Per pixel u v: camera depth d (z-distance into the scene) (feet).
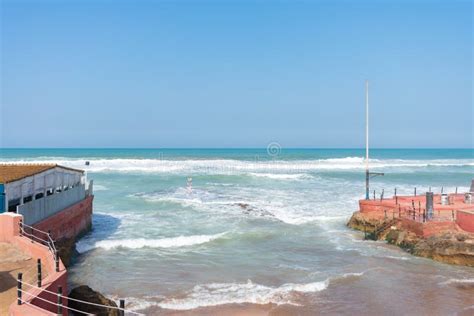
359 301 51.44
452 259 65.21
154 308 48.19
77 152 445.37
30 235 47.88
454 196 91.30
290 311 48.32
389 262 66.08
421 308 49.78
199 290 53.72
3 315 30.40
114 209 104.01
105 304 42.37
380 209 84.07
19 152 436.35
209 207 107.45
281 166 232.94
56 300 33.91
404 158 375.86
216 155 393.91
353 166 238.27
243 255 69.51
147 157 339.77
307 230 86.58
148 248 72.38
